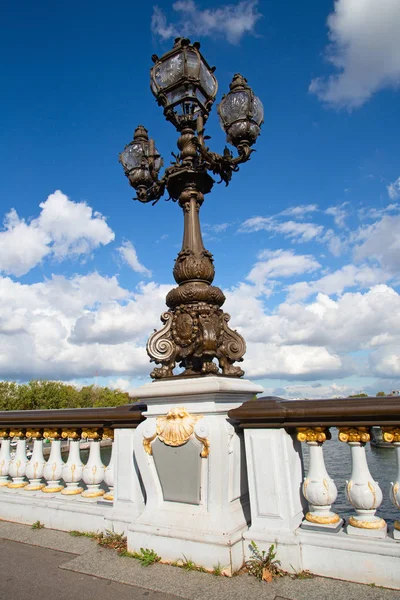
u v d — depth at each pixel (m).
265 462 3.38
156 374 3.94
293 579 3.08
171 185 4.48
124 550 3.75
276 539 3.22
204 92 4.54
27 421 5.10
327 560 3.08
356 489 3.18
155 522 3.63
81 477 4.89
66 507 4.51
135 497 4.05
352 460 3.29
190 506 3.61
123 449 4.19
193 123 4.42
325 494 3.26
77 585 3.17
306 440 3.39
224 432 3.53
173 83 4.34
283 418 3.35
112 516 4.10
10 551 3.94
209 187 4.56
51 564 3.59
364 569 2.97
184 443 3.59
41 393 60.31
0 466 5.47
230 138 4.41
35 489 5.14
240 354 4.06
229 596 2.88
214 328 3.84
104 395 84.88
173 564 3.42
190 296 3.95
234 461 3.61
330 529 3.20
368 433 3.19
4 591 3.11
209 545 3.28
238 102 4.30
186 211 4.38
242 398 3.97
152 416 3.88
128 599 2.91
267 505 3.34
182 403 3.72
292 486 3.37
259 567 3.17
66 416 4.72
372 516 3.22
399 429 3.08
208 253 4.22
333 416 3.19
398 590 2.85
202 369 3.76
